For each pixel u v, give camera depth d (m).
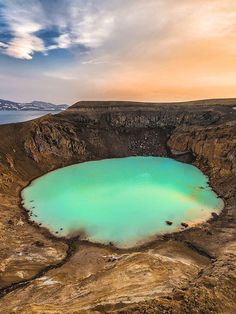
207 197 60.22
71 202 57.88
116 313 20.42
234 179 64.81
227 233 46.53
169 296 22.69
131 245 43.66
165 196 60.31
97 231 47.38
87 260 39.31
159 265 33.25
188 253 41.38
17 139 80.56
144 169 79.62
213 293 22.89
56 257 40.47
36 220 51.06
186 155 87.50
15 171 70.44
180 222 50.22
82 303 24.98
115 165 83.75
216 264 32.09
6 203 56.56
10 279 34.84
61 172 77.62
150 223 49.72
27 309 24.50
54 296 28.80
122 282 29.34
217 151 75.50
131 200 58.62
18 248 41.97
